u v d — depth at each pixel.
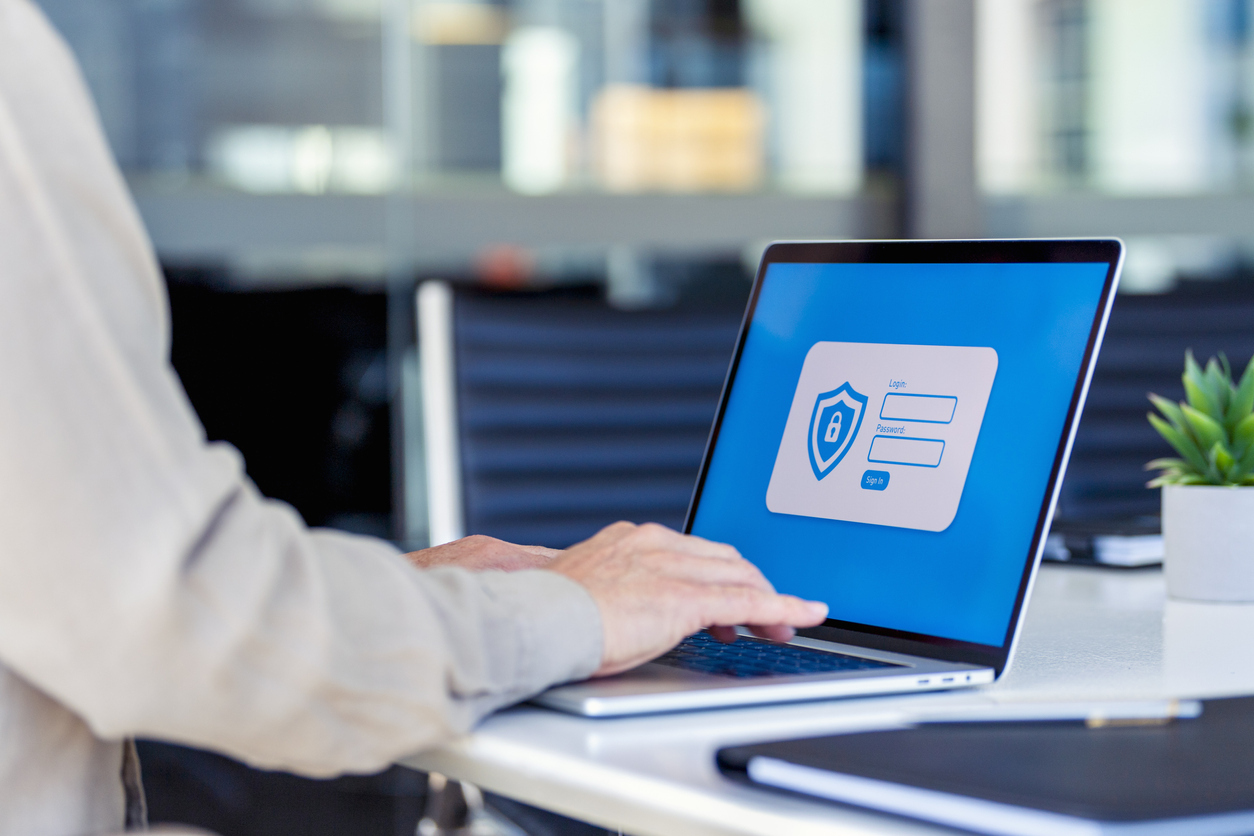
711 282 3.71
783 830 0.56
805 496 1.05
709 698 0.76
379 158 3.57
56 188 0.64
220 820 2.75
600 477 2.00
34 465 0.60
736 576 0.83
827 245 1.12
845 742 0.63
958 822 0.54
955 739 0.63
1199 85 3.76
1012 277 0.98
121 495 0.62
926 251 1.04
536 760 0.67
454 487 1.93
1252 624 1.08
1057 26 3.73
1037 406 0.92
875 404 1.03
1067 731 0.65
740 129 3.70
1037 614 1.14
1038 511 0.89
